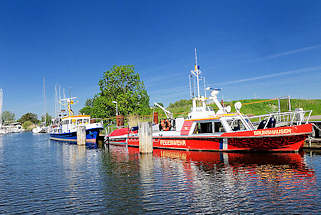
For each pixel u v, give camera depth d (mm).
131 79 51312
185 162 17734
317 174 12797
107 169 16484
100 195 10945
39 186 12820
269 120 21312
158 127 27703
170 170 15312
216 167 15539
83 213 9031
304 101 47375
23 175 15633
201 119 23125
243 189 10945
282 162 15977
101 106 49094
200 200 9852
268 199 9648
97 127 38750
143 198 10336
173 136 24812
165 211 8922
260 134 19156
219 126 23297
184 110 48375
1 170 17516
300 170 13750
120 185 12375
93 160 20766
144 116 47000
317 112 40562
